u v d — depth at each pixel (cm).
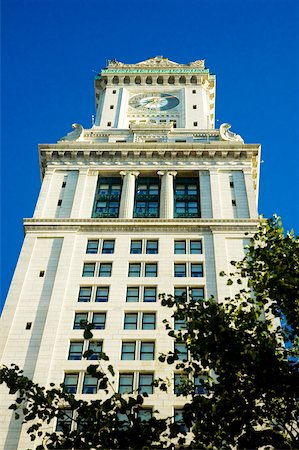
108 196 6141
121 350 4322
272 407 2420
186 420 2345
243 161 6500
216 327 2484
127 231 5484
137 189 6294
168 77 9019
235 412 2362
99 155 6562
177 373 4106
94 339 4400
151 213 5916
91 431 2225
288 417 2375
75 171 6406
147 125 7269
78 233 5475
